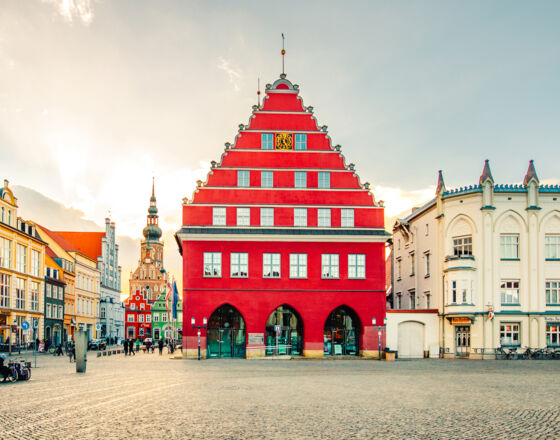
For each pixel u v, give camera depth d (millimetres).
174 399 23250
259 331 60625
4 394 25188
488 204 61812
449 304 62281
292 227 62469
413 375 36406
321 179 63688
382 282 62062
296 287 61406
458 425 17172
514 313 61062
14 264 81438
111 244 146125
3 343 75562
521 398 23703
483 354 60125
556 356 59406
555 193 62250
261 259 61594
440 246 64938
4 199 78875
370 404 21672
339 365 48281
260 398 23578
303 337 61375
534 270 61500
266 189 63094
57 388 27766
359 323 62062
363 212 63281
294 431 16125
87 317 122500
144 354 75750
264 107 64438
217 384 29781
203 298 60719
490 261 61531
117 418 18391
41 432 16094
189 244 61406
